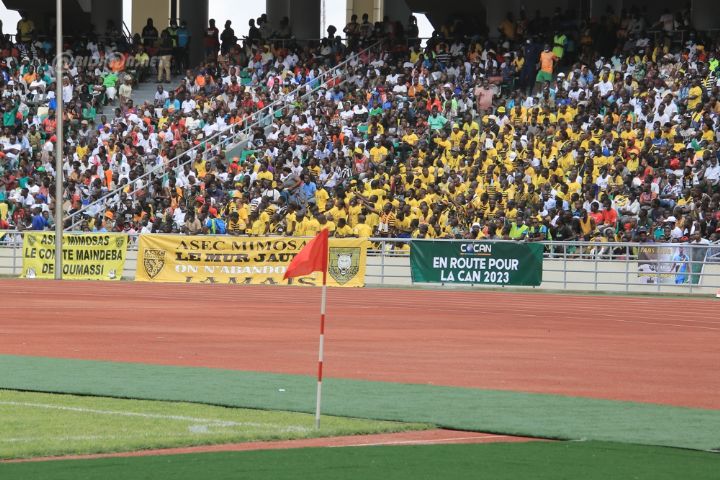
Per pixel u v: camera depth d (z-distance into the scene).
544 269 65.25
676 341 38.50
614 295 62.56
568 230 67.25
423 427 21.25
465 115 84.25
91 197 85.75
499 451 18.91
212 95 97.69
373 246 69.75
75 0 113.62
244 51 102.31
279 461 17.86
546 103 83.44
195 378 27.53
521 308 53.50
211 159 87.00
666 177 70.69
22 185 88.38
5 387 25.86
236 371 28.91
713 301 58.38
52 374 28.11
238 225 76.94
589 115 80.62
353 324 44.03
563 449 19.19
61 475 16.70
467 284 66.62
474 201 74.38
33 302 54.88
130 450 18.80
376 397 24.72
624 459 18.38
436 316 48.50
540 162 77.12
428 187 75.38
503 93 88.88
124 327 41.78
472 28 99.56
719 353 34.69
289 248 69.94
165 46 106.88
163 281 71.94
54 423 21.28
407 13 115.81
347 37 101.31
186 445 19.30
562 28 92.38
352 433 20.64
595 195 71.56
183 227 76.81
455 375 28.86
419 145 82.75
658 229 66.56
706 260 60.97
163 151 89.19
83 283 70.69
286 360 31.73
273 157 84.31
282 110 93.12
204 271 71.44
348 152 84.44
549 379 28.28
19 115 96.50
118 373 28.38
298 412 22.80
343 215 75.31
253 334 39.44
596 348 35.91
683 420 22.22
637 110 79.69
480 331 41.56
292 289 66.69
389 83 92.19
